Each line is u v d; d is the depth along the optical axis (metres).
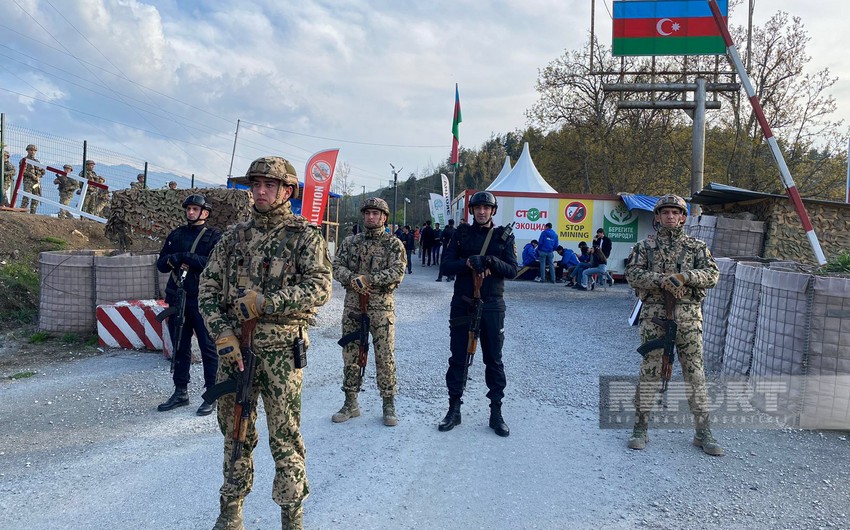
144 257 7.86
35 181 14.03
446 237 18.09
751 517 3.24
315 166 11.77
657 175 30.41
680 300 4.17
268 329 2.74
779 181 26.27
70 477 3.74
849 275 5.05
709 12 13.64
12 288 9.21
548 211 18.42
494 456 4.11
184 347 5.19
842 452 4.14
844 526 3.13
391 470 3.87
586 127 31.66
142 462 3.98
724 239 9.52
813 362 4.59
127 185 16.22
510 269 4.46
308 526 3.14
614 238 18.50
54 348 7.35
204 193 9.28
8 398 5.44
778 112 26.83
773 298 4.97
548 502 3.44
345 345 4.82
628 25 13.97
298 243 2.82
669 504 3.40
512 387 5.82
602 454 4.14
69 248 11.53
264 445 4.29
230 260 2.85
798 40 26.28
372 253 4.78
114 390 5.67
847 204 9.09
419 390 5.72
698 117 13.86
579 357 7.08
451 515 3.28
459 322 4.59
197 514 3.28
